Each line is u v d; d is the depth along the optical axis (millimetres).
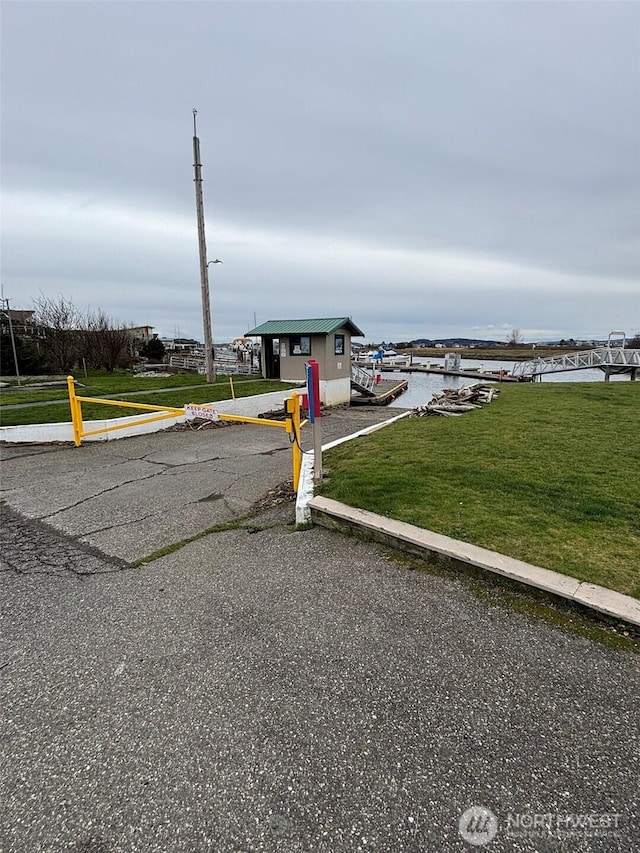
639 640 2264
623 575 2670
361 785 1549
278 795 1521
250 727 1816
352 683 2045
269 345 19516
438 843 1352
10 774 1639
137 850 1361
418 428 7484
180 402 12055
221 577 3125
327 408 16969
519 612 2533
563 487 4219
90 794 1552
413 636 2363
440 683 2025
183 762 1665
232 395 13164
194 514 4547
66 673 2191
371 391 23312
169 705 1955
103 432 8883
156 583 3094
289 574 3104
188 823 1439
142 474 6238
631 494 4023
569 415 8594
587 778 1555
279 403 13836
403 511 3699
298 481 4785
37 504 4922
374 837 1376
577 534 3219
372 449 5957
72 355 27469
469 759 1641
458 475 4625
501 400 11227
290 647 2318
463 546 3062
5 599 2934
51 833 1419
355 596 2775
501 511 3652
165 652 2324
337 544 3539
